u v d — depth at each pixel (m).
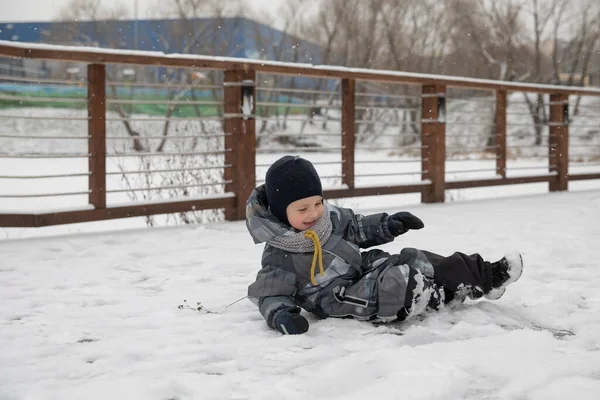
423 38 35.34
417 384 2.20
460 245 5.27
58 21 35.00
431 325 3.04
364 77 7.79
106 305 3.58
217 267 4.55
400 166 18.52
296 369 2.47
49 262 4.79
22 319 3.33
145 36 35.03
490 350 2.59
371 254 3.29
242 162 6.84
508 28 34.09
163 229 6.25
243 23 35.19
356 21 35.09
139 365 2.58
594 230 6.02
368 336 2.91
